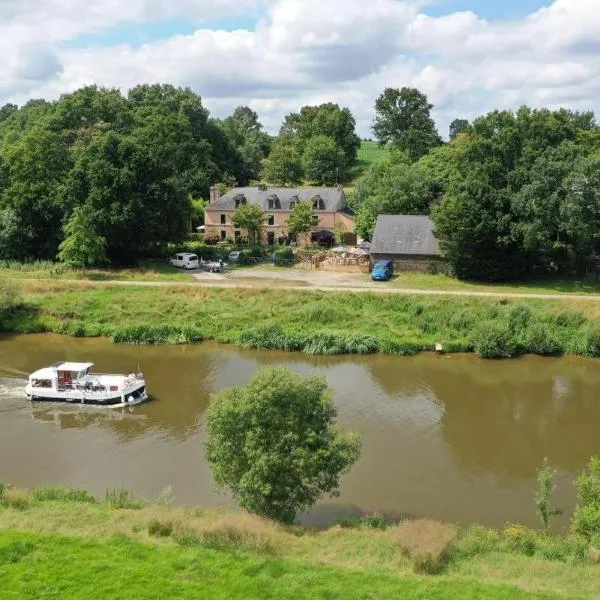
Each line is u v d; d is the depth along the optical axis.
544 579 18.48
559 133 64.00
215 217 87.94
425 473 30.30
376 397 39.97
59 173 74.94
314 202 86.19
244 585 16.92
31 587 16.39
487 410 38.19
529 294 56.34
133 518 21.33
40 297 56.31
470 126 70.56
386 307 53.78
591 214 56.47
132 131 95.38
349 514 26.53
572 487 29.20
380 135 144.38
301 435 22.56
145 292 58.03
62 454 31.52
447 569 19.09
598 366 46.22
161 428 34.72
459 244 60.31
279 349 49.19
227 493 27.59
